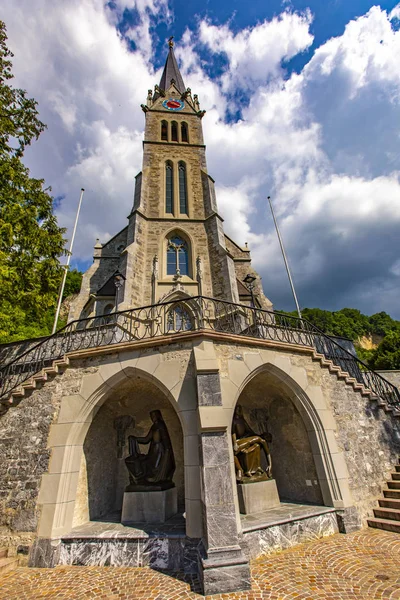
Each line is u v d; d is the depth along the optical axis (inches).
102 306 761.6
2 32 441.4
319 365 338.6
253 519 245.8
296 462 325.1
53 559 222.1
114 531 238.7
